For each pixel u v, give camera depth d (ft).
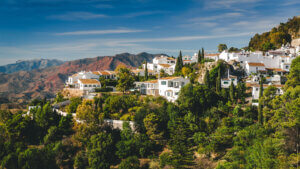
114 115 245.65
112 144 207.51
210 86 309.83
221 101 246.27
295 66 206.90
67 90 360.69
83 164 195.62
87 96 310.04
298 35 511.40
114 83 361.71
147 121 211.82
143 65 522.47
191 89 245.65
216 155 186.39
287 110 169.48
